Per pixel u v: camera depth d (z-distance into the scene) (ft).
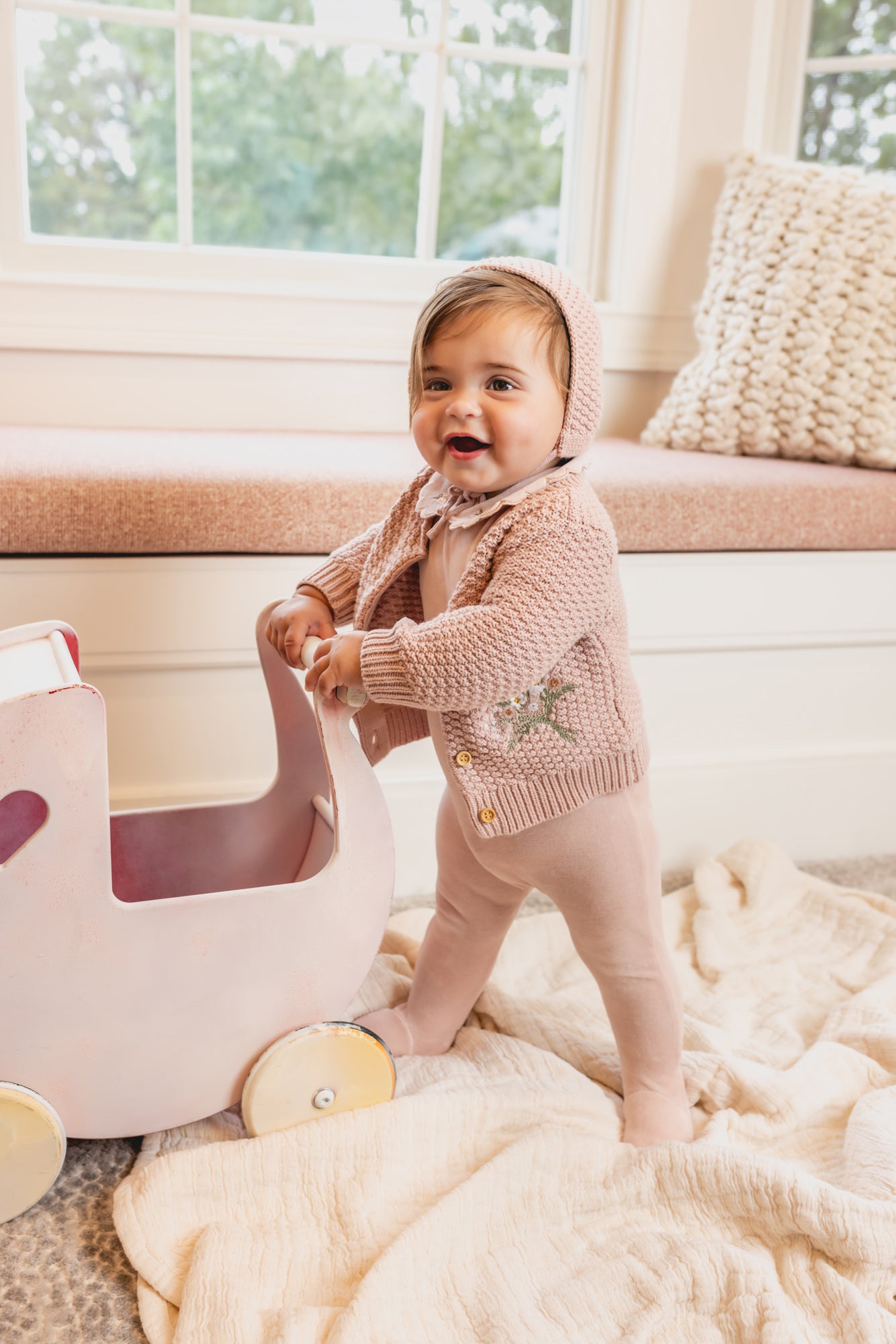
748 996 3.97
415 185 6.01
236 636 4.22
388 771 4.56
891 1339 2.50
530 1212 2.85
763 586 4.74
